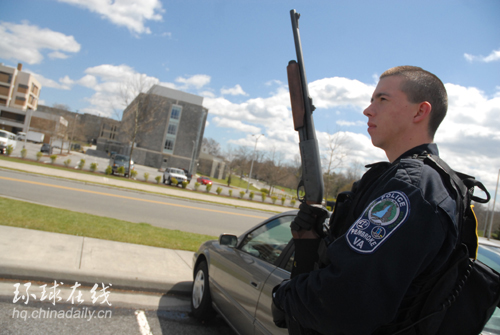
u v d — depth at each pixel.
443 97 1.24
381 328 1.08
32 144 66.50
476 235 1.15
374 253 0.93
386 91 1.28
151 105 34.00
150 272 4.93
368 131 1.37
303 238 1.33
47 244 5.30
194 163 74.50
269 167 63.66
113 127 127.38
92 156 69.31
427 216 0.94
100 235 6.41
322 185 1.38
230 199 29.23
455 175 1.15
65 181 18.31
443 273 1.07
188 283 4.78
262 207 27.12
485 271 1.21
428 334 1.08
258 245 3.40
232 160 101.88
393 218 0.96
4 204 7.82
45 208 8.41
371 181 1.24
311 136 1.45
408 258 0.92
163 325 3.71
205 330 3.76
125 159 31.50
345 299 0.93
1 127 85.69
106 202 13.33
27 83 97.00
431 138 1.26
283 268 2.80
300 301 1.07
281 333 2.44
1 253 4.54
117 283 4.41
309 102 1.49
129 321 3.66
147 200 16.78
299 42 1.55
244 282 3.12
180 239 7.56
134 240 6.55
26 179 15.80
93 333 3.29
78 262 4.75
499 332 1.90
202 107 73.44
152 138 70.38
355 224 1.04
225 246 3.93
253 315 2.85
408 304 1.07
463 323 1.14
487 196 1.20
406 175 1.04
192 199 21.38
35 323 3.26
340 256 0.99
